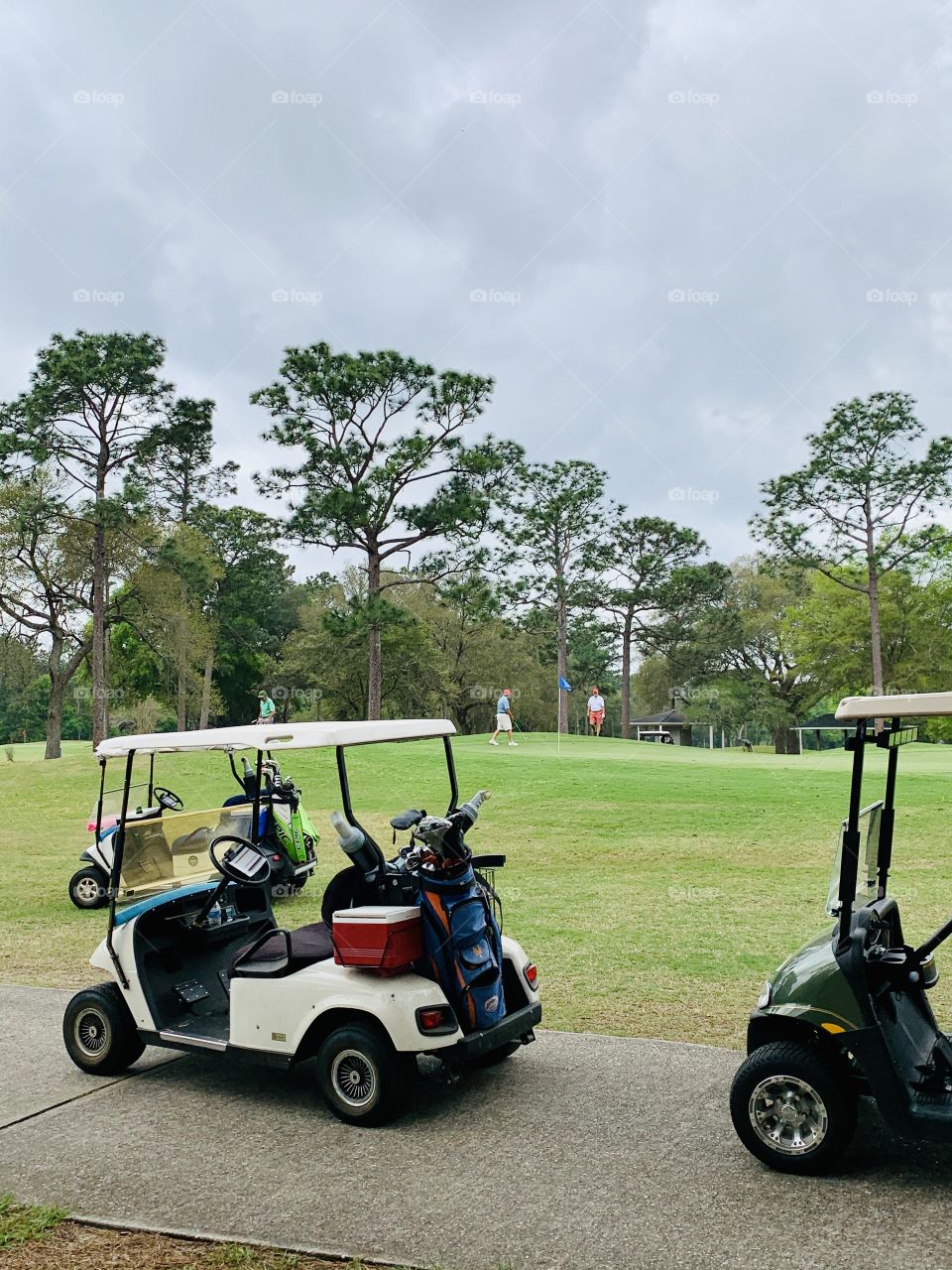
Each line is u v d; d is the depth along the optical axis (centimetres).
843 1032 389
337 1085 466
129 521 3794
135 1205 385
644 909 958
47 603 4175
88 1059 540
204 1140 446
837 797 1764
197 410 4069
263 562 6050
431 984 462
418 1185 396
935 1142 424
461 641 5550
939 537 4559
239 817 845
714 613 5438
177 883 595
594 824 1548
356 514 3550
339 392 3619
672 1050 554
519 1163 414
